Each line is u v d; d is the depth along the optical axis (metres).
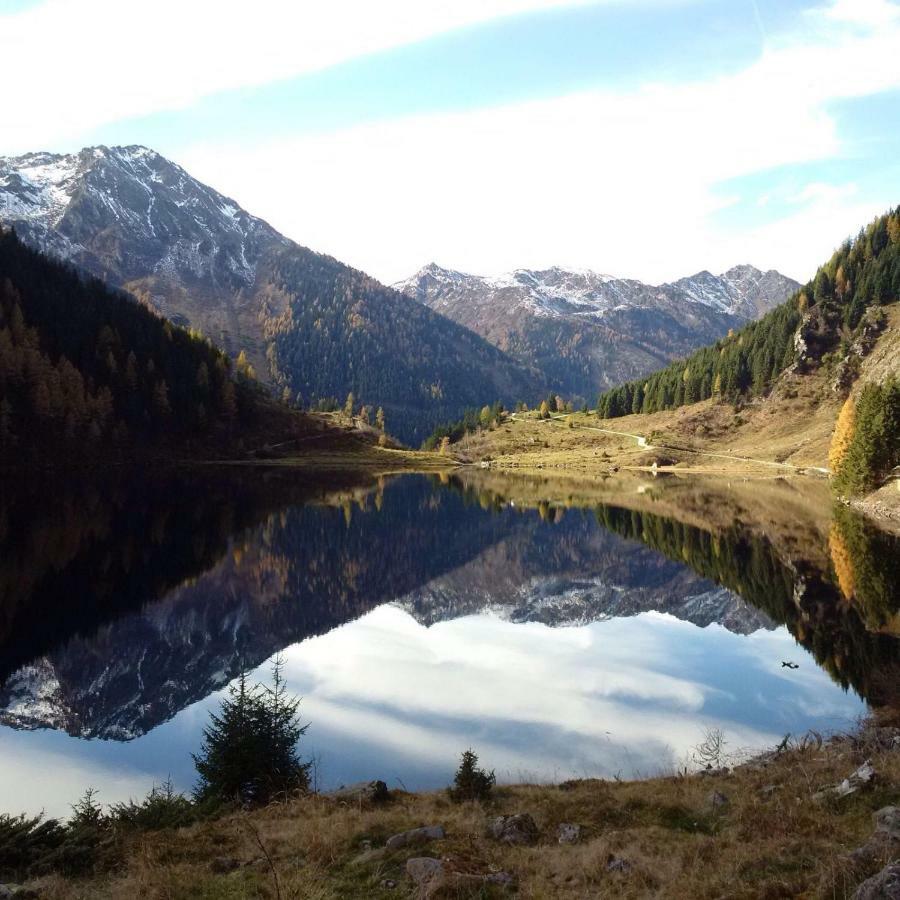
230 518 89.50
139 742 26.12
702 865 11.40
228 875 12.31
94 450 127.06
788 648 36.19
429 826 14.15
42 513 79.88
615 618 47.19
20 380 119.06
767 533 74.62
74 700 30.67
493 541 85.25
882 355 160.75
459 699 30.00
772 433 171.25
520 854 12.77
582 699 29.75
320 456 186.88
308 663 36.50
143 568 58.38
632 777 21.08
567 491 137.88
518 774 21.66
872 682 29.11
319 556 70.62
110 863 13.38
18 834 13.57
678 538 78.44
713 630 41.88
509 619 47.78
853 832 11.80
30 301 144.62
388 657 37.72
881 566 53.44
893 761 15.46
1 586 49.50
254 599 51.62
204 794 18.16
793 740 23.80
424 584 60.81
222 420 172.00
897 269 187.38
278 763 18.83
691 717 27.03
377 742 24.84
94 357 144.50
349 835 14.19
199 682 33.34
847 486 92.56
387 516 102.06
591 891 10.71
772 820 13.12
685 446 180.75
